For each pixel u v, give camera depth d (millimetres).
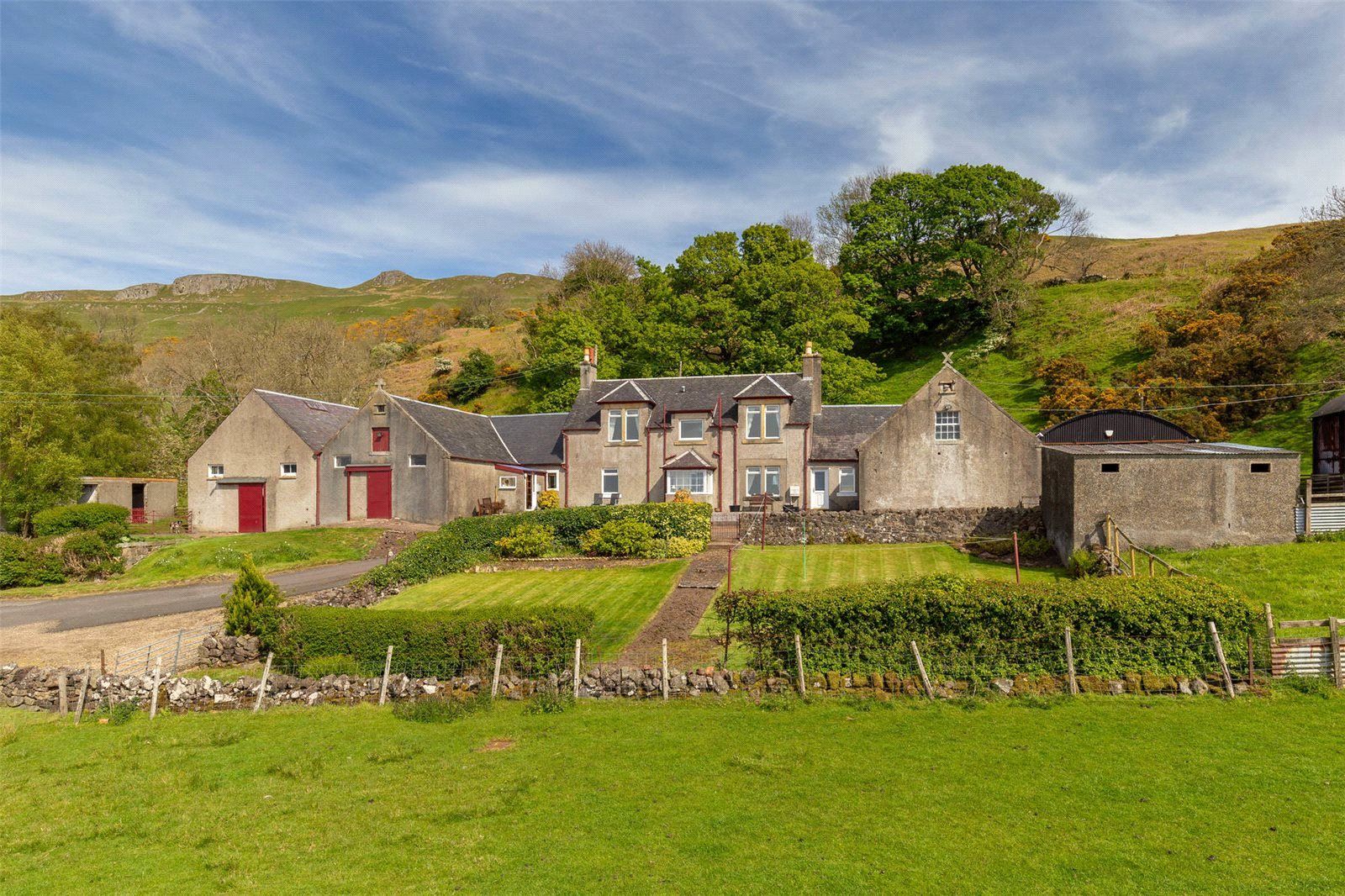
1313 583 22422
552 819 12609
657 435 44844
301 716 18734
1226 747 14094
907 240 79000
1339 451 35219
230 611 22531
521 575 30984
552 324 66938
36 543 38062
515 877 10867
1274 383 47812
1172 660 17281
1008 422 37812
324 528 41969
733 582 28297
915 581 19188
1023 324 72125
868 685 17969
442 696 19109
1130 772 13273
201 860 11891
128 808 13938
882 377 61500
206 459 47375
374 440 44312
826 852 11148
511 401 81250
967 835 11477
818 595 18766
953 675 17797
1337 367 46219
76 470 48438
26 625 27594
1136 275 78812
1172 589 17906
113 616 28312
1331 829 11227
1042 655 17594
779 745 15234
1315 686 16609
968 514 33406
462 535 33031
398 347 107000
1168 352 55125
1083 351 63938
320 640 20812
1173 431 38531
